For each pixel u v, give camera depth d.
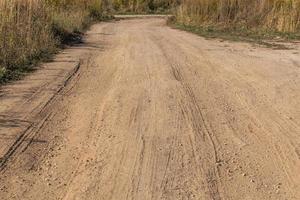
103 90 9.36
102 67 11.67
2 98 8.69
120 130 7.08
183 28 22.81
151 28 23.98
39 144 6.53
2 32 12.34
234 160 6.11
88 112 7.93
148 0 40.59
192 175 5.66
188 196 5.17
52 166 5.88
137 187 5.36
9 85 9.70
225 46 15.87
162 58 12.88
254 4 22.36
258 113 8.03
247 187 5.43
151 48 14.94
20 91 9.20
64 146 6.49
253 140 6.81
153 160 6.05
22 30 13.21
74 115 7.79
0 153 6.18
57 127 7.21
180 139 6.75
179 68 11.46
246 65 12.03
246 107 8.35
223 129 7.21
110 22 29.83
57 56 13.22
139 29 23.31
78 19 23.88
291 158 6.24
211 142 6.68
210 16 23.48
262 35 19.11
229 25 21.78
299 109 8.29
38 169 5.79
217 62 12.39
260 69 11.52
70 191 5.26
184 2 26.92
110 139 6.74
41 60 12.37
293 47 15.83
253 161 6.11
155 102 8.48
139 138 6.76
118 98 8.73
